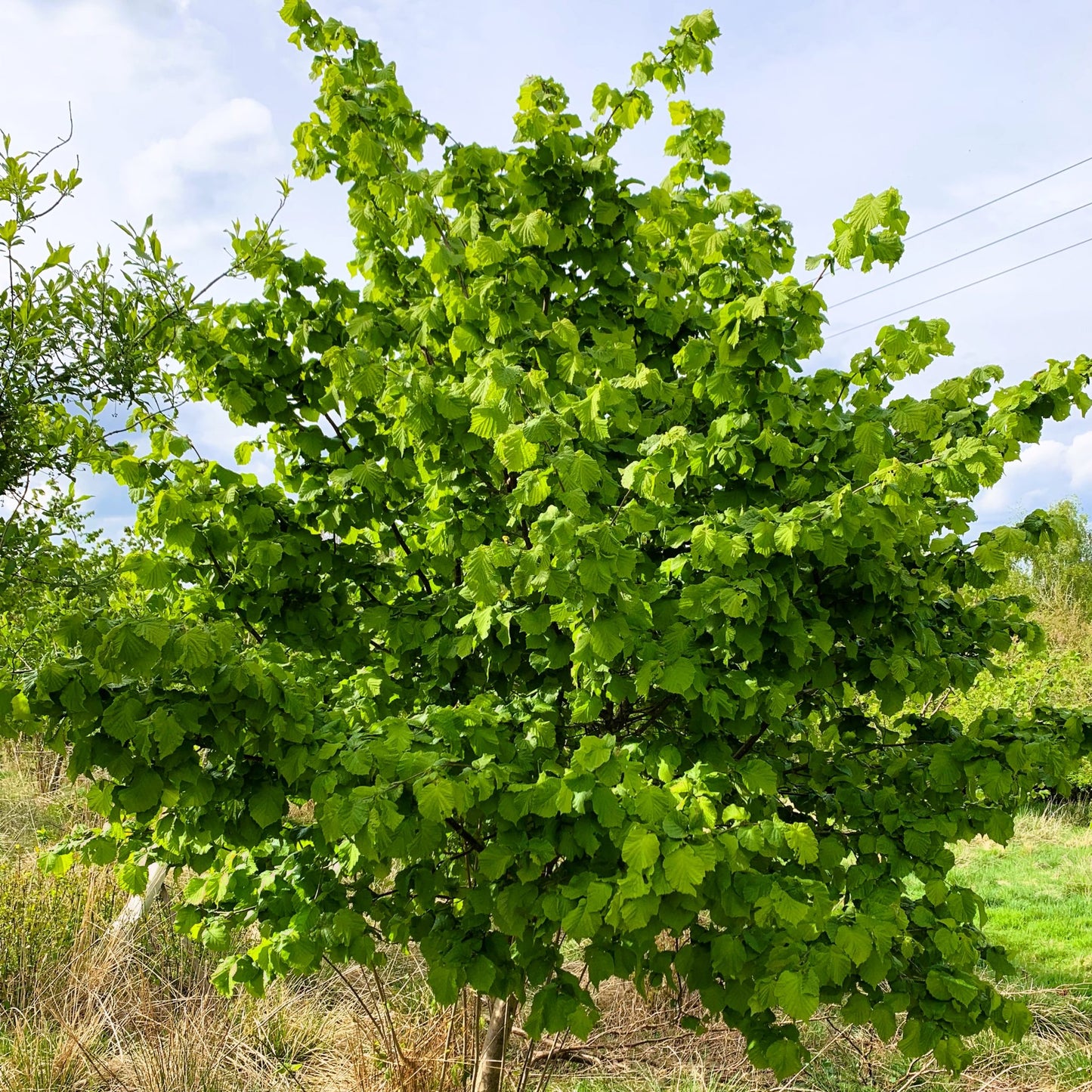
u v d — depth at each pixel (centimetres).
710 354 250
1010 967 240
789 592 234
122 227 270
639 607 211
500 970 225
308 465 296
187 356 282
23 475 274
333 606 282
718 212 294
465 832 254
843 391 283
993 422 253
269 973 256
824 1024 412
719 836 196
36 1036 373
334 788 198
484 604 199
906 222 214
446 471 282
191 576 272
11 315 252
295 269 292
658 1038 397
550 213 286
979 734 280
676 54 307
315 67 315
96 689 187
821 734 337
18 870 516
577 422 217
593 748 198
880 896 237
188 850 266
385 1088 335
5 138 247
